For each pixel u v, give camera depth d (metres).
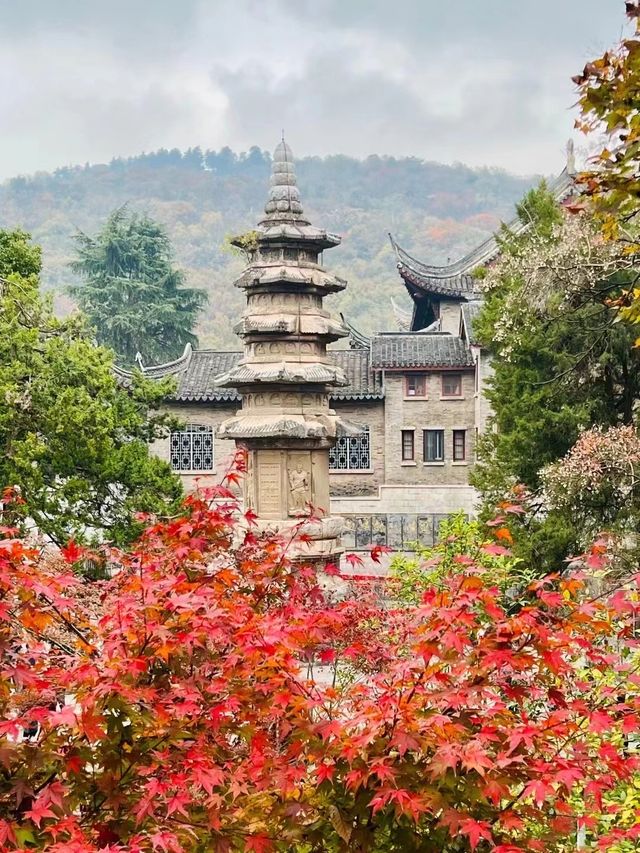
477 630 10.64
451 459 76.38
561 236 41.81
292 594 13.15
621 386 45.03
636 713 10.53
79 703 9.89
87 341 41.53
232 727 10.59
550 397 44.28
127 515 38.53
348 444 77.50
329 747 9.66
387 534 67.25
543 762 9.22
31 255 46.34
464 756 8.57
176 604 10.20
